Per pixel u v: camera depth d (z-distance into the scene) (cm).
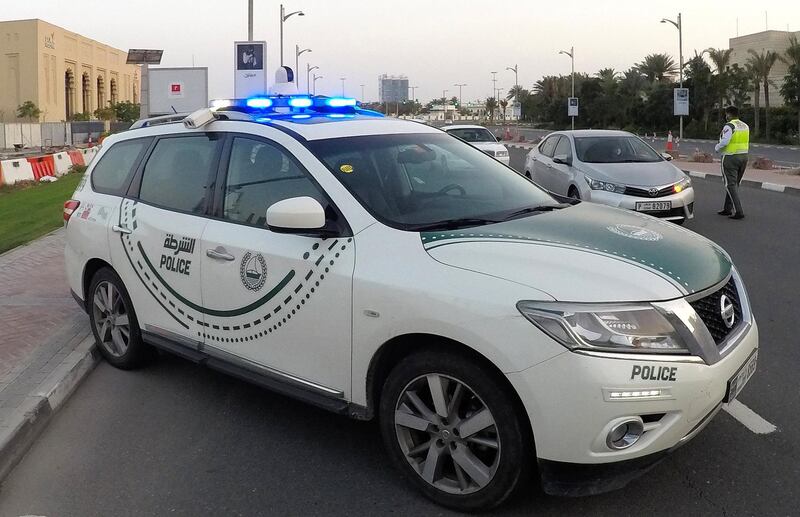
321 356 367
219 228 421
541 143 1384
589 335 288
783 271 791
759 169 2136
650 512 326
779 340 557
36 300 699
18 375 491
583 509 329
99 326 539
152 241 463
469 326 304
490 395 308
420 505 340
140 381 511
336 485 360
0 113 7325
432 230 351
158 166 489
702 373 297
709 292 319
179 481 370
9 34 7212
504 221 371
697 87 5816
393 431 346
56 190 1875
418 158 427
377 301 336
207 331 432
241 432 425
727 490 343
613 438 290
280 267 379
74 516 341
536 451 299
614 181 1034
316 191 384
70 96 8169
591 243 335
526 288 301
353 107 495
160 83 2720
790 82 5022
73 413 460
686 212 1035
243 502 347
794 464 366
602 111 6969
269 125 424
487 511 328
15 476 381
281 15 3738
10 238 1107
